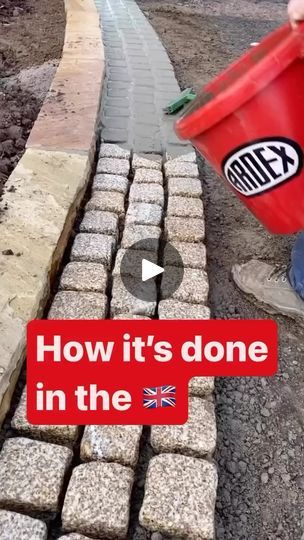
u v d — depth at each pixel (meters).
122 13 2.63
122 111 1.59
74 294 0.92
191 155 1.38
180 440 0.73
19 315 0.81
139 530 0.66
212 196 1.30
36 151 1.21
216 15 2.92
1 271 0.88
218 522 0.71
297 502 0.73
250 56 0.75
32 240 0.95
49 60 1.95
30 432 0.73
